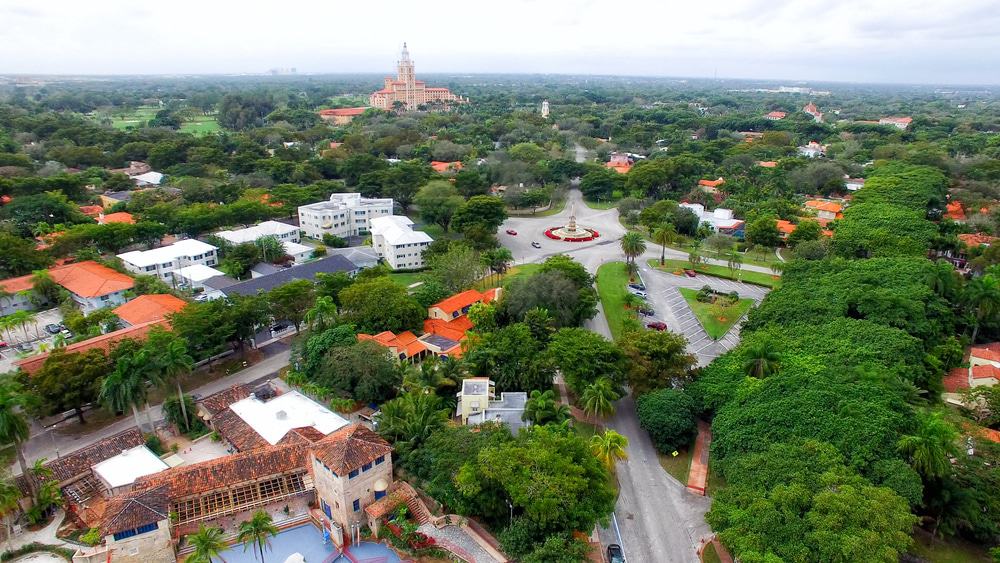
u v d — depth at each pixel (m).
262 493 69.00
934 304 106.94
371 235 182.88
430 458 70.00
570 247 180.12
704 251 177.00
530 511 60.16
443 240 162.75
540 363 91.56
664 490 75.56
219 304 105.94
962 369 100.94
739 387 82.69
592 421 89.69
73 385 83.75
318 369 94.69
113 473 71.81
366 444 66.38
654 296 142.00
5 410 66.69
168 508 61.28
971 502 63.00
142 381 79.31
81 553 61.41
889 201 180.75
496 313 116.31
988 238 164.25
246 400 87.75
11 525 67.69
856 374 78.88
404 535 63.81
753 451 69.31
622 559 63.31
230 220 183.62
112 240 157.38
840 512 55.38
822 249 150.38
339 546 64.12
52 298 130.25
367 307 111.44
